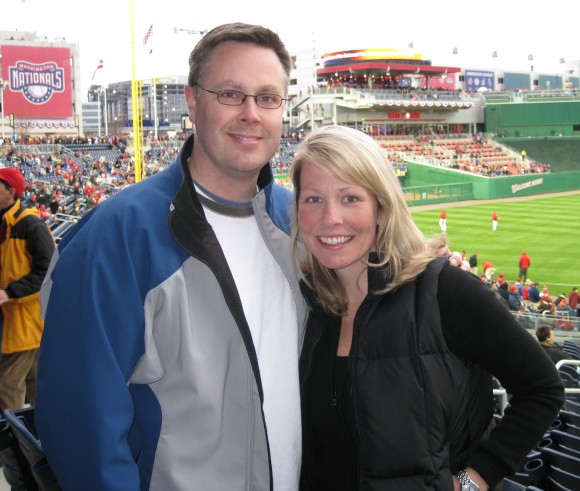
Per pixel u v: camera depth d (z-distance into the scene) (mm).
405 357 1950
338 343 2195
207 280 2059
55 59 62969
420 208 38594
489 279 18953
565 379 7434
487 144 59781
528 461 3533
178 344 2016
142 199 2051
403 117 58781
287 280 2318
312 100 56531
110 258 1925
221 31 2133
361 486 1965
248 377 2068
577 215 34312
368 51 62594
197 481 2020
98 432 1816
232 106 2113
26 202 23172
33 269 4270
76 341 1867
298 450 2256
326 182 2104
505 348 1933
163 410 2037
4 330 4348
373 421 1938
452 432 2004
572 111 59688
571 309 16484
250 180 2234
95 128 130125
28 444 2211
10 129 61625
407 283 2039
